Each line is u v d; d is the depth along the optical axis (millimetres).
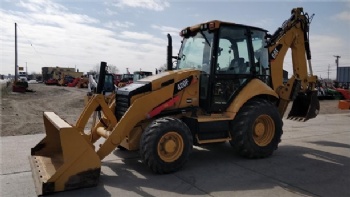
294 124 10070
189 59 5840
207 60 5406
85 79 38719
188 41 5984
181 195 3785
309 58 6703
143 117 4676
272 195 3805
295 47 6457
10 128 8500
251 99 5617
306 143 6938
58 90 32312
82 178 3898
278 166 5035
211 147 6340
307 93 6637
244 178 4426
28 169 4715
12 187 4000
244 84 5586
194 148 6270
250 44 5676
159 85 4914
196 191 3918
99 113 5477
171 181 4273
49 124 4984
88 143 3939
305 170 4828
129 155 5613
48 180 3691
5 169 4711
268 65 6059
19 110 13797
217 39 5297
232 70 5484
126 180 4305
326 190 3982
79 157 3873
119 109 5145
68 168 3812
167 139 4508
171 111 5000
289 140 7297
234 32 5531
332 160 5434
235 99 5375
